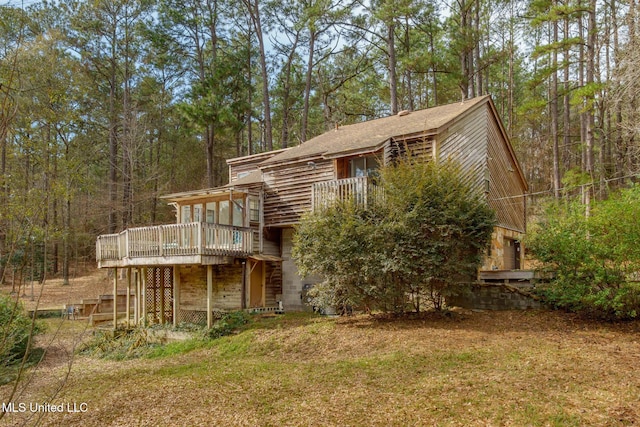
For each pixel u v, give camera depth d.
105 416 7.74
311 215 13.50
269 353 11.77
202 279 19.16
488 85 36.44
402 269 11.63
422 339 10.59
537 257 12.02
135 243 16.64
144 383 9.83
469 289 12.69
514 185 20.56
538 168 34.44
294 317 15.09
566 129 29.28
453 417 6.43
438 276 11.91
